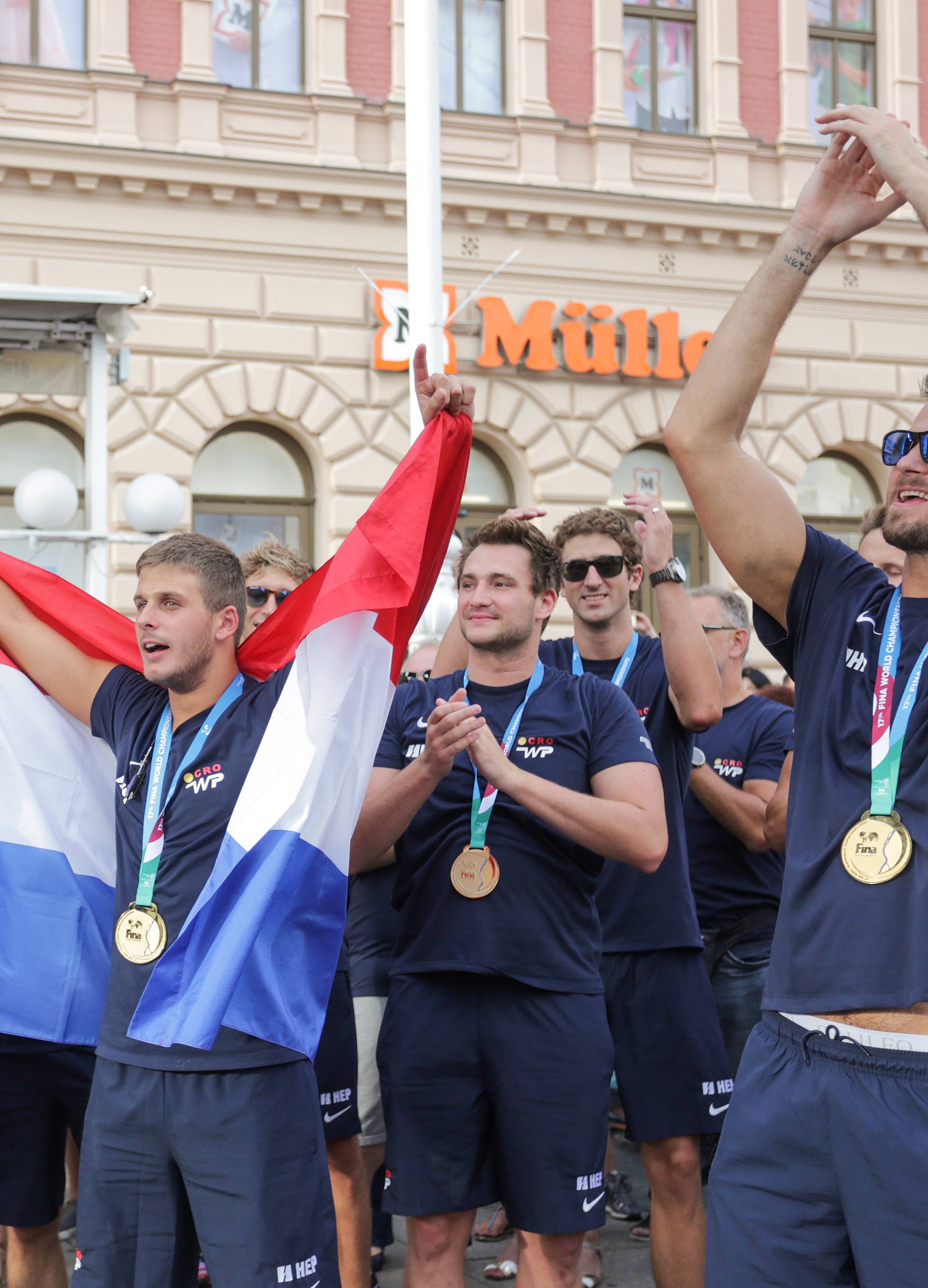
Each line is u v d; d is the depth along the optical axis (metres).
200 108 11.73
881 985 1.92
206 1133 2.42
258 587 3.93
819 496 13.92
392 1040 2.80
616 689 3.01
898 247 13.71
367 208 12.12
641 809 2.79
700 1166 3.29
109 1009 2.59
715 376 2.20
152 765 2.71
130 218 11.45
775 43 13.66
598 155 12.98
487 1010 2.73
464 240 12.54
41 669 3.04
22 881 3.03
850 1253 1.99
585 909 2.84
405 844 2.92
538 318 12.49
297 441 12.16
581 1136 2.69
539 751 2.91
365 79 12.36
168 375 11.46
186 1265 2.53
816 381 13.58
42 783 3.06
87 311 5.68
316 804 2.59
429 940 2.79
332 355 11.95
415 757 3.01
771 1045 2.08
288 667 2.73
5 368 5.74
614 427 12.85
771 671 12.95
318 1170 2.51
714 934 3.81
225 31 12.04
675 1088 3.25
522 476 12.69
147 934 2.56
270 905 2.51
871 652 2.11
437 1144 2.73
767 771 4.01
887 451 2.13
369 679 2.72
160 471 11.38
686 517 13.27
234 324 11.70
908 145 2.02
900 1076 1.92
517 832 2.80
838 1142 1.95
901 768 1.99
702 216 13.07
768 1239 2.01
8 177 11.14
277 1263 2.40
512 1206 2.70
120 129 11.48
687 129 13.49
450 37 12.72
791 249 2.17
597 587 3.64
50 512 5.72
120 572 11.03
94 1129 2.54
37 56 11.46
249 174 11.67
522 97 12.80
